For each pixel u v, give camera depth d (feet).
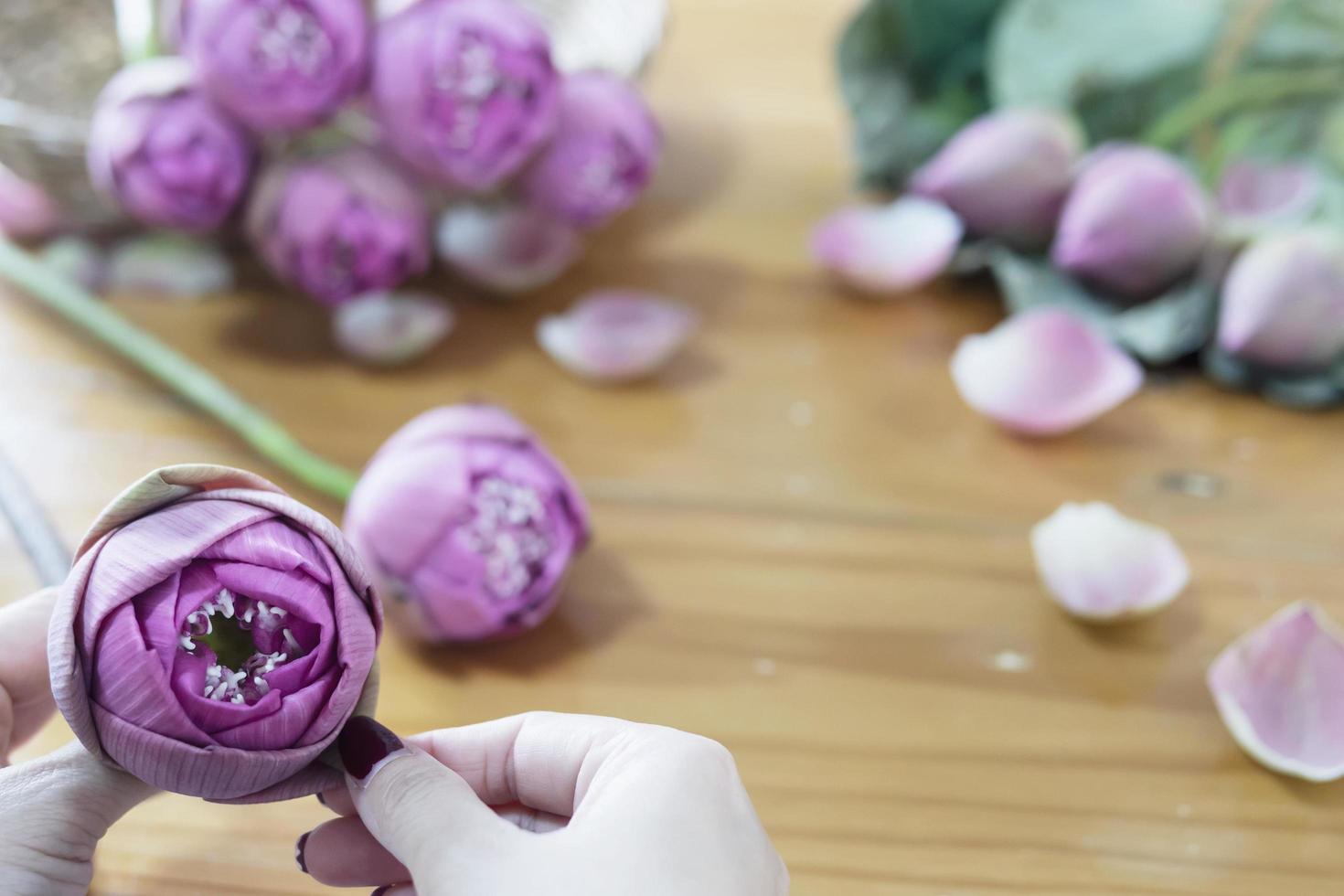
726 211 3.21
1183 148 3.05
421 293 3.03
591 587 2.67
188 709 2.11
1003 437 2.86
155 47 2.92
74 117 2.98
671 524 2.74
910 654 2.61
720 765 2.27
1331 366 2.86
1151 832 2.47
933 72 3.16
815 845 2.45
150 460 2.77
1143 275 2.89
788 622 2.64
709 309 3.03
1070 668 2.60
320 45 2.70
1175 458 2.83
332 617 2.15
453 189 2.90
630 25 3.12
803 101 3.45
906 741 2.54
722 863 2.20
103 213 2.99
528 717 2.31
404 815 2.19
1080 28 3.05
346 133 2.87
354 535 2.52
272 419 2.83
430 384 2.89
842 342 2.99
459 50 2.71
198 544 2.13
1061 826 2.47
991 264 3.01
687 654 2.61
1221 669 2.56
